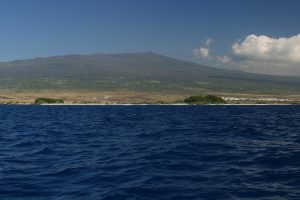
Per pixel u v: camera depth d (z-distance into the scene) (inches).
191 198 865.5
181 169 1197.7
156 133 2438.5
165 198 866.8
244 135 2263.8
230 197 870.4
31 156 1536.7
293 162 1294.3
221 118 4207.7
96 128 2930.6
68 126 3203.7
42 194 923.4
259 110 7204.7
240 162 1307.8
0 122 3826.3
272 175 1088.8
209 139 2052.2
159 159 1387.8
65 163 1341.0
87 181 1042.7
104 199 861.2
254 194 892.0
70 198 880.9
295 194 887.7
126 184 995.9
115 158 1425.9
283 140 2014.0
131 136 2283.5
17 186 1005.2
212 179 1047.6
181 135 2287.2
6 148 1809.8
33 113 6072.8
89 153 1583.4
